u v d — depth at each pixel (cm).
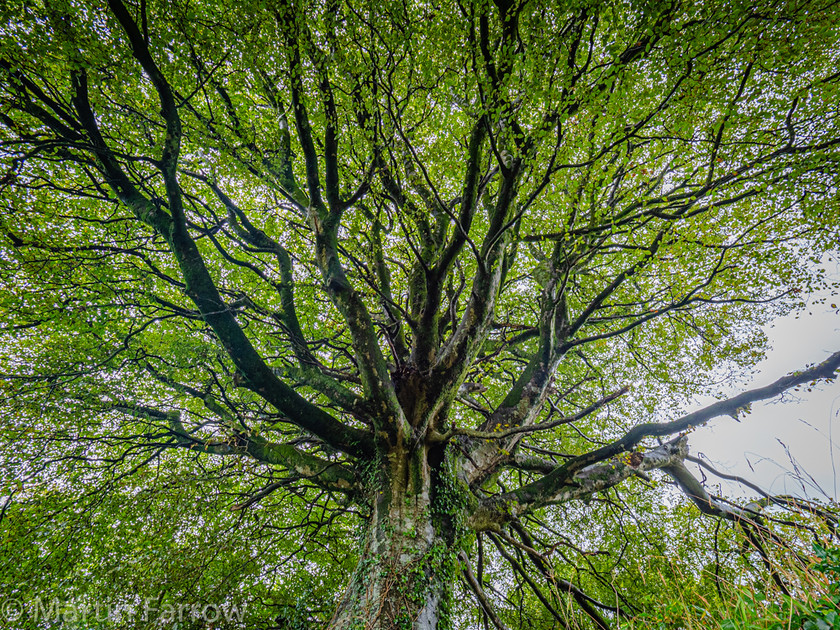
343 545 1055
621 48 547
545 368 873
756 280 902
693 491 835
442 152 948
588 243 857
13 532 743
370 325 690
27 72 593
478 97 623
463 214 668
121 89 651
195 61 670
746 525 652
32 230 793
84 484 844
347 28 647
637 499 1175
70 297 817
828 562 336
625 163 787
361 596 507
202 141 751
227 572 816
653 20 521
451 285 981
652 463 824
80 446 839
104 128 795
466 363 702
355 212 955
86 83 602
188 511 712
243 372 627
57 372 771
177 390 945
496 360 1109
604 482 766
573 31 592
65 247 779
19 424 737
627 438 770
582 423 1262
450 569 583
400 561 529
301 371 743
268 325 863
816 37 624
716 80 609
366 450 687
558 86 562
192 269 613
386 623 466
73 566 805
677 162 841
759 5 535
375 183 862
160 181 859
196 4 638
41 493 798
